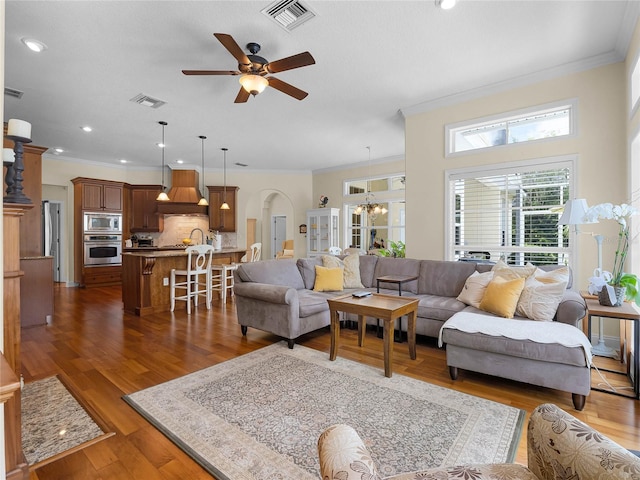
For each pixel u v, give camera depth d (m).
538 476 0.98
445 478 0.97
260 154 7.26
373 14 2.68
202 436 1.90
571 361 2.17
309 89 4.05
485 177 4.11
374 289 4.35
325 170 8.81
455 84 3.94
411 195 4.68
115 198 7.53
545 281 2.88
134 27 2.81
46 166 7.09
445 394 2.39
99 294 6.36
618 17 2.75
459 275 3.76
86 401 2.31
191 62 3.38
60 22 2.72
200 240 8.52
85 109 4.58
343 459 0.85
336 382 2.58
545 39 3.05
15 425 1.45
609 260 3.34
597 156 3.41
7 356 1.64
